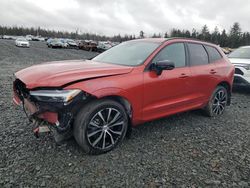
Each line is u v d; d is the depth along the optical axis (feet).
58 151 12.04
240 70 27.89
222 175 10.98
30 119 12.00
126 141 13.61
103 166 11.07
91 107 11.29
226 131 16.15
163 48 14.60
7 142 12.70
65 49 132.26
